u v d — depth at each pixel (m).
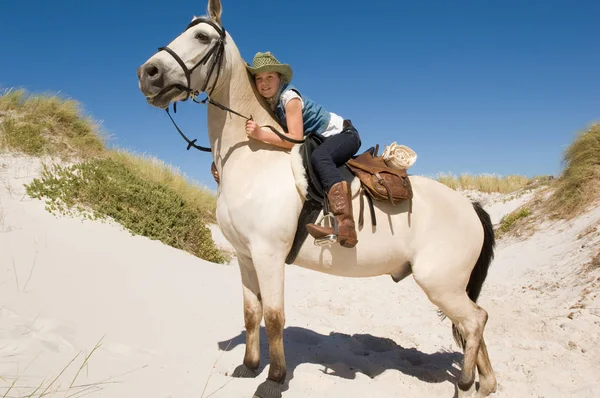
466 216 4.26
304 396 3.93
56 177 8.91
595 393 4.23
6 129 10.38
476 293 4.47
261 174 4.00
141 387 3.57
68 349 4.07
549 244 10.12
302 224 4.01
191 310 6.09
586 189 10.95
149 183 10.16
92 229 7.85
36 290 5.34
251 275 4.38
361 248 4.08
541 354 5.33
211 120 4.23
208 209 13.68
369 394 4.07
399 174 4.13
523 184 19.02
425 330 6.44
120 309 5.49
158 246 8.41
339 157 4.07
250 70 4.21
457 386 4.11
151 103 3.90
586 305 6.84
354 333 6.22
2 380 3.21
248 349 4.38
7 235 6.62
